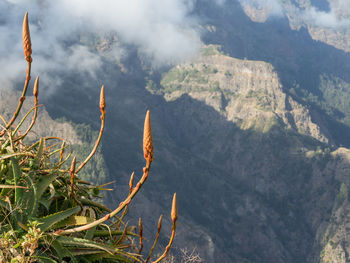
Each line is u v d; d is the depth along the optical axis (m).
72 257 1.92
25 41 2.02
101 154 186.12
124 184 189.62
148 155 1.66
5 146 2.34
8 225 1.97
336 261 184.12
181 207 199.62
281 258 194.38
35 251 1.87
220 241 178.75
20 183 2.21
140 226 2.00
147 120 1.62
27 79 2.24
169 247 1.87
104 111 2.15
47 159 2.47
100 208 2.49
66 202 2.38
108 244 2.21
